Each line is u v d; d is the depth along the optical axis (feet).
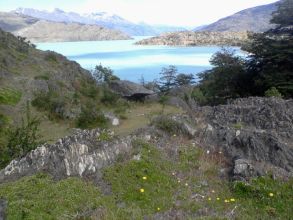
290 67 110.93
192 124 44.52
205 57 379.76
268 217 28.45
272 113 47.80
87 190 29.66
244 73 124.57
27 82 98.22
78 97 104.06
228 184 33.12
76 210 27.22
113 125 81.00
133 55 418.72
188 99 119.14
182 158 36.81
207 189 32.27
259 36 124.77
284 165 35.24
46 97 89.66
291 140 40.75
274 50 112.06
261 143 37.52
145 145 37.04
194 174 34.58
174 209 28.81
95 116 82.38
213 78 130.41
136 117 88.79
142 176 32.09
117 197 29.58
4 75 97.86
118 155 34.83
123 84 124.98
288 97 103.09
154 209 28.53
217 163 36.83
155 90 144.56
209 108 53.31
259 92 115.96
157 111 96.02
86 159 33.30
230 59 131.64
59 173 32.45
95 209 27.58
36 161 33.99
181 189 31.71
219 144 39.50
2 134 62.59
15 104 83.76
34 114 81.76
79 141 34.91
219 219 26.99
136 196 29.81
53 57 128.47
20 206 26.55
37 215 25.59
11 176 33.24
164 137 40.70
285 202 30.07
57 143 35.40
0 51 111.65
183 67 280.10
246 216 28.19
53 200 27.86
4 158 45.68
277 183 32.19
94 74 141.38
